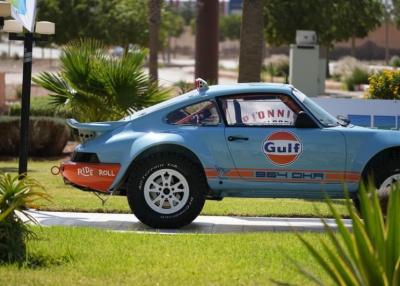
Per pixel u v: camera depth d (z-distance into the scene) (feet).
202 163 49.03
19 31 53.31
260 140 49.06
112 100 73.00
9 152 104.27
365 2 236.63
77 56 72.23
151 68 142.72
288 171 49.14
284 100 49.93
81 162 50.01
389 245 24.44
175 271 36.19
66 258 38.37
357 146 49.24
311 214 55.83
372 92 93.76
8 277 34.40
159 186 49.19
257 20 86.99
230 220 53.83
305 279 34.45
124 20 205.98
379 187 49.47
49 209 56.18
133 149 49.11
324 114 50.96
